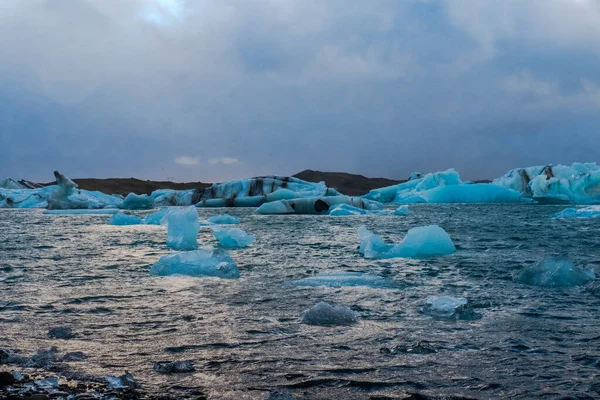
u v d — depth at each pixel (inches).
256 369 131.0
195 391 116.1
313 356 141.3
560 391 117.9
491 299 216.5
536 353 144.6
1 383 119.0
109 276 278.2
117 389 116.5
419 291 233.8
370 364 134.9
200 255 295.1
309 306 203.2
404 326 172.9
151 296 223.6
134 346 150.8
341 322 177.2
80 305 206.5
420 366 133.6
